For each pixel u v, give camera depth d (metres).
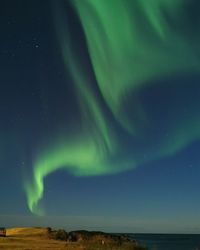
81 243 71.56
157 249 123.06
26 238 76.94
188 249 136.50
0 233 80.50
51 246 61.38
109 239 81.19
